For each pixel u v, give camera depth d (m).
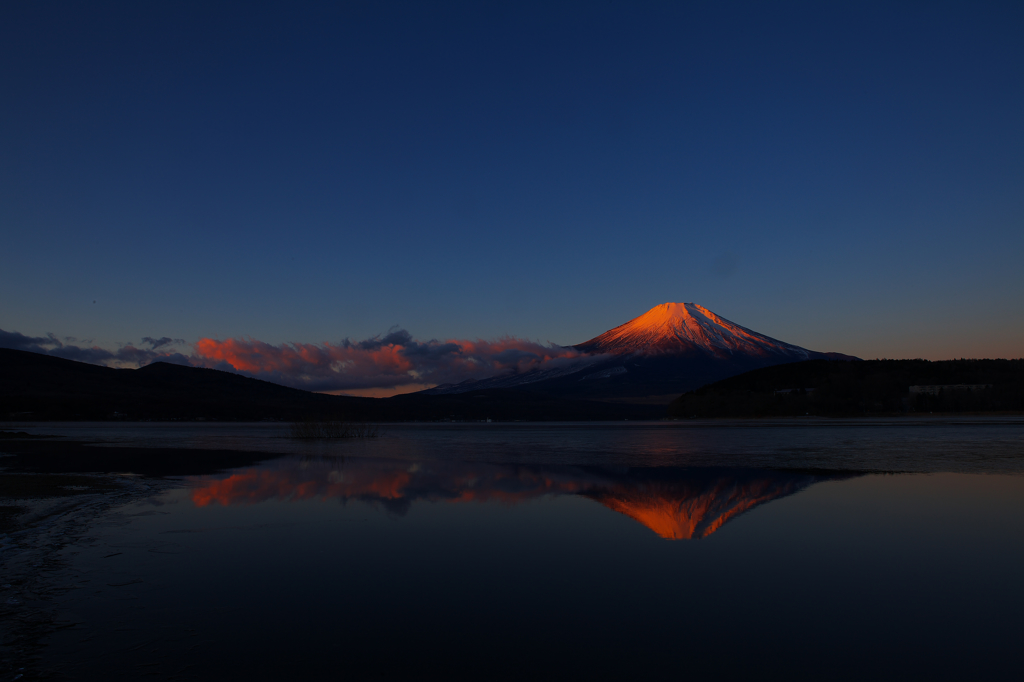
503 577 7.72
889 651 5.50
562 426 84.38
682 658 5.36
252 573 7.92
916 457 23.45
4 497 14.41
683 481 16.77
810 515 11.59
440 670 5.13
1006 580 7.53
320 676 5.01
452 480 17.31
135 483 16.94
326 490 15.36
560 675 5.03
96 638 5.80
